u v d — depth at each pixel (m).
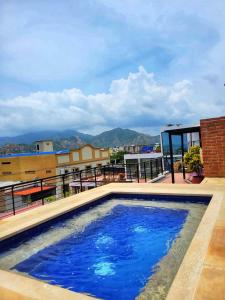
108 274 4.15
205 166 9.51
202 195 6.94
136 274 4.07
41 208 6.62
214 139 9.29
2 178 33.81
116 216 6.91
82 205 6.98
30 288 2.90
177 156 19.89
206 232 4.06
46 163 33.16
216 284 2.65
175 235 5.43
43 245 5.25
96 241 5.46
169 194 7.40
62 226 6.22
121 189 8.42
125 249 5.02
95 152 42.31
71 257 4.79
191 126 10.05
